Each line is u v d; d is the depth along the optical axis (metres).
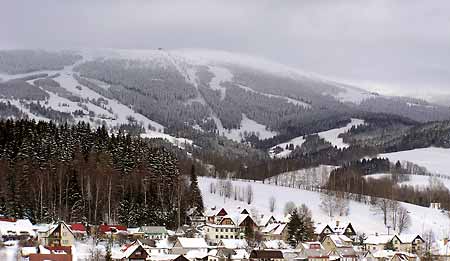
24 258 182.75
